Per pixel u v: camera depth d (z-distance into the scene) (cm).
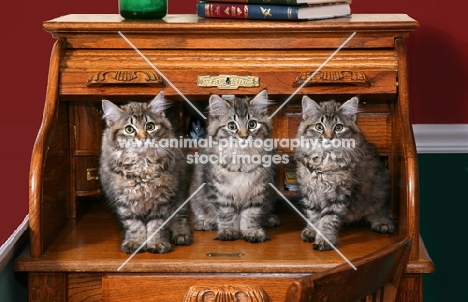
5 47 236
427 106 244
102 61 199
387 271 157
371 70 197
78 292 189
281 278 185
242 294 185
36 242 187
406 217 190
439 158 247
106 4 236
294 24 197
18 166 238
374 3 239
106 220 215
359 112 212
